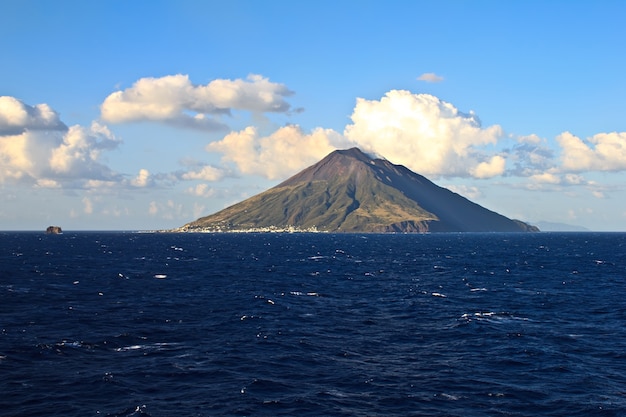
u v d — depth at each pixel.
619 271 140.88
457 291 96.12
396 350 50.22
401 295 90.12
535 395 37.59
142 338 53.41
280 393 37.47
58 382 38.66
